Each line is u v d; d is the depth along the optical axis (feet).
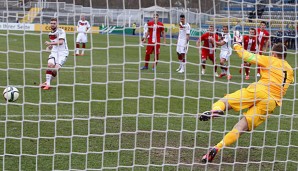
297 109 47.62
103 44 124.57
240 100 29.12
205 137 34.09
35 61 77.92
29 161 26.84
